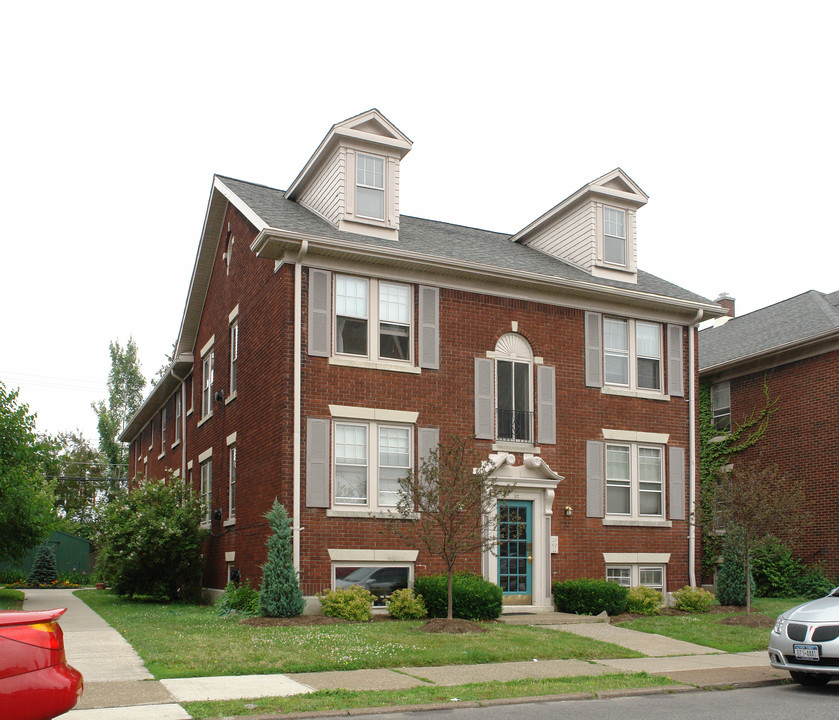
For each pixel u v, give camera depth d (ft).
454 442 55.01
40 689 20.66
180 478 81.15
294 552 54.80
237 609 57.62
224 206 75.31
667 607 64.69
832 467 77.56
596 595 59.41
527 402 65.57
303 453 56.34
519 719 28.73
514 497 63.21
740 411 88.84
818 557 77.97
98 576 107.45
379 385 59.52
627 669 39.75
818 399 79.82
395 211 64.34
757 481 60.08
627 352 70.79
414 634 45.91
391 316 61.26
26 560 128.57
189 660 37.04
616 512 68.23
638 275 78.33
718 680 37.42
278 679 34.24
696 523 66.18
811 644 35.58
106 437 178.50
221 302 75.56
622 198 73.82
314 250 57.93
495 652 41.22
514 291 65.82
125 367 182.91
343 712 28.94
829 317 83.61
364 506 58.13
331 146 63.93
